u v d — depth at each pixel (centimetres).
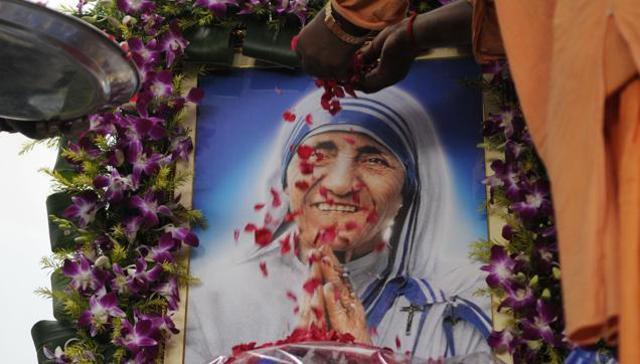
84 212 267
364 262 259
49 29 183
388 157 269
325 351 211
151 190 267
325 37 238
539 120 147
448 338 249
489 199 260
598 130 129
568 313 126
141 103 274
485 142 263
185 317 259
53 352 259
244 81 281
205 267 263
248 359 212
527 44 150
